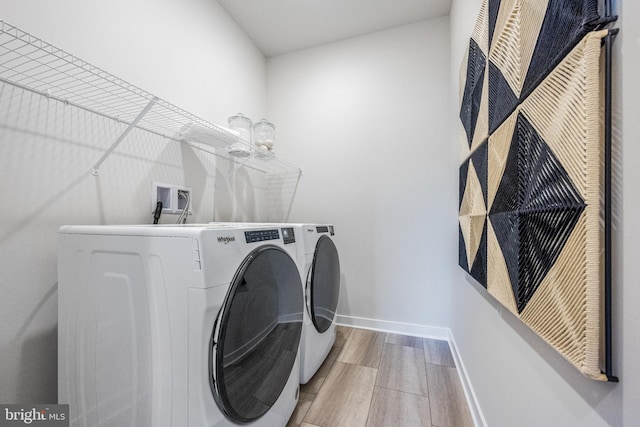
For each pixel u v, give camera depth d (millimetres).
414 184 2203
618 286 460
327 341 1747
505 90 885
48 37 1021
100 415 883
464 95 1506
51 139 1035
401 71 2262
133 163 1356
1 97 905
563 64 567
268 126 2180
